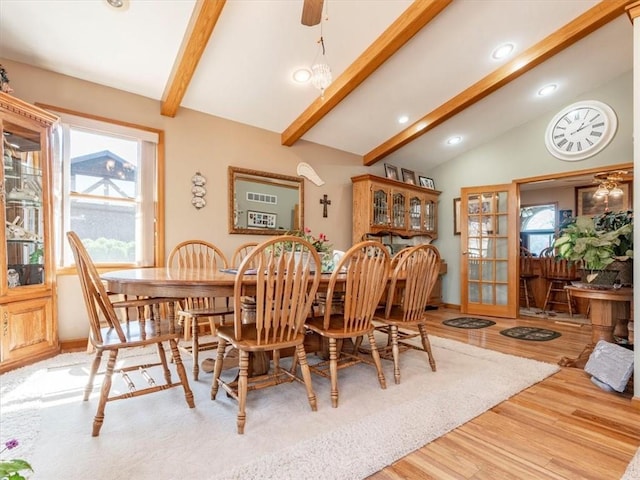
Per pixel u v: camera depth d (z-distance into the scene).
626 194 5.23
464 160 5.46
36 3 2.29
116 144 3.18
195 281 1.71
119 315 3.02
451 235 5.66
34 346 2.56
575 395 2.11
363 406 1.92
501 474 1.36
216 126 3.73
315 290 1.86
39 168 2.63
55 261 2.76
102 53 2.76
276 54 3.02
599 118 4.10
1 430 1.63
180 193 3.47
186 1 2.41
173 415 1.81
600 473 1.37
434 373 2.46
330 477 1.31
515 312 4.67
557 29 3.21
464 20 2.97
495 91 3.96
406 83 3.68
